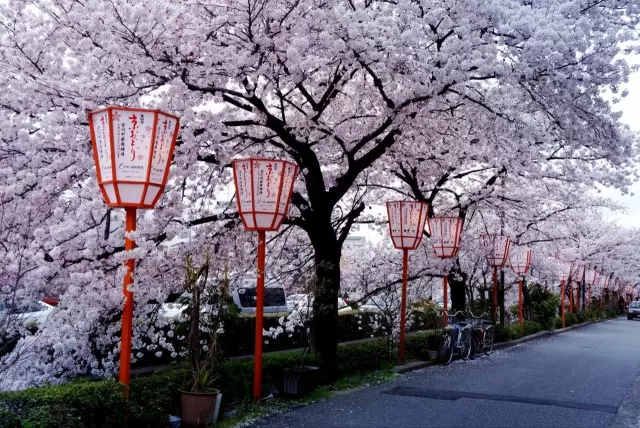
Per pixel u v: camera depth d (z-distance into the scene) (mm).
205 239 9523
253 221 8453
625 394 9797
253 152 10172
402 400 8977
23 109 7512
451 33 8234
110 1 6938
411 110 9641
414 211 12516
